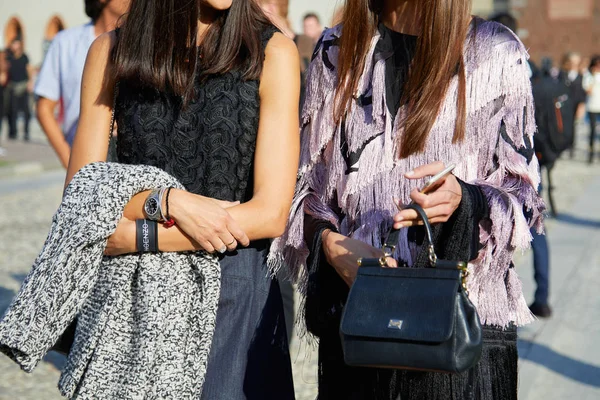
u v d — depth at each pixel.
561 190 14.24
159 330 2.19
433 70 2.28
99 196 2.18
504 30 2.35
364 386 2.38
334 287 2.39
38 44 35.12
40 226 10.38
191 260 2.27
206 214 2.19
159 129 2.33
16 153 19.20
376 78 2.39
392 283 2.07
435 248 2.23
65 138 4.80
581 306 6.77
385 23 2.44
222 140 2.30
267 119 2.32
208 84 2.32
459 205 2.16
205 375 2.29
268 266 2.43
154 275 2.22
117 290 2.22
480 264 2.28
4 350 2.20
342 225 2.49
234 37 2.30
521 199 2.27
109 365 2.20
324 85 2.49
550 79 8.55
